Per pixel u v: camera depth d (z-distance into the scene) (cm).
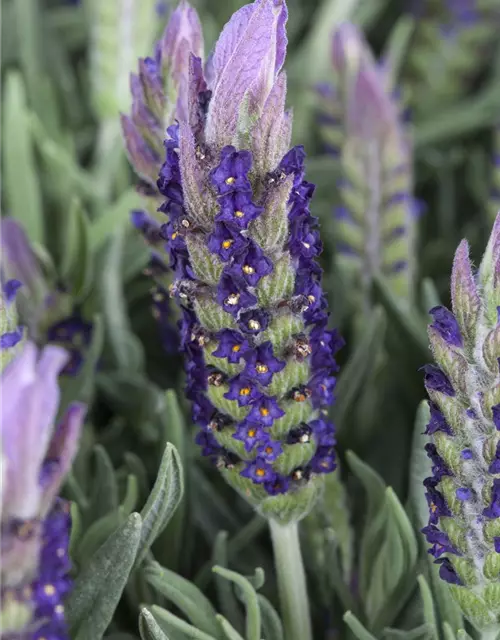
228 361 15
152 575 17
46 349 13
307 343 15
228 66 15
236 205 14
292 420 16
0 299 16
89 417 21
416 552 17
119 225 23
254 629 17
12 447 13
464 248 15
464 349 15
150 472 21
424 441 18
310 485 17
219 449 16
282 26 15
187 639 17
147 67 17
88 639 16
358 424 22
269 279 15
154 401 21
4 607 13
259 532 21
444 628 17
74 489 19
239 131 15
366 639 17
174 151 15
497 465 15
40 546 13
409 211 23
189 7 17
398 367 22
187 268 15
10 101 23
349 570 19
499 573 16
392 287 23
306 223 15
